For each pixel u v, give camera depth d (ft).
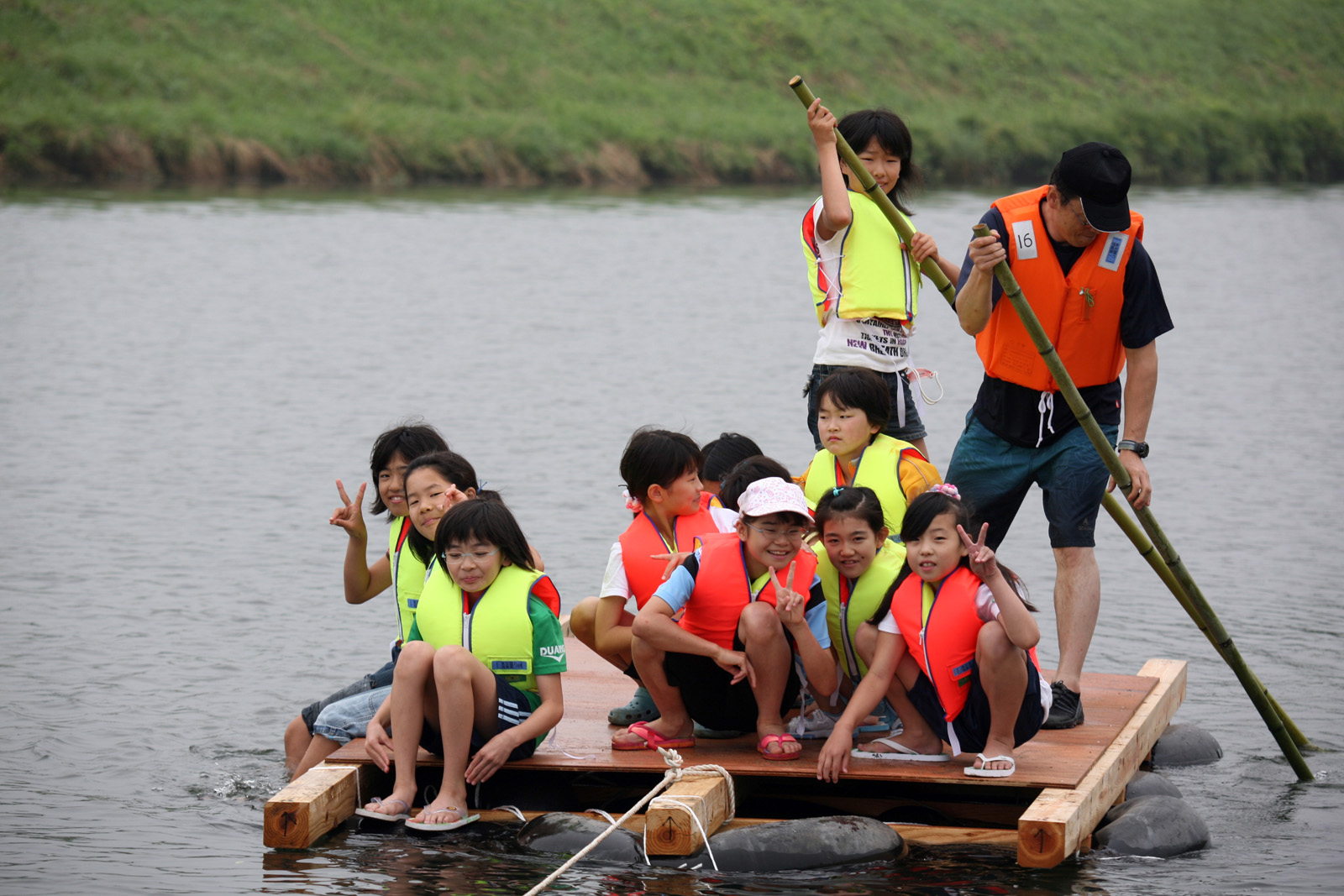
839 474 52.26
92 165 313.94
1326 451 112.16
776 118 403.95
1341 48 518.37
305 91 358.84
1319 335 173.17
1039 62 460.14
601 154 371.76
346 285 198.59
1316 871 43.57
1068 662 51.96
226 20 370.94
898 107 419.74
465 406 123.34
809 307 188.24
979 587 45.62
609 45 419.54
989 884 41.86
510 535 48.03
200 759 52.90
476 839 45.19
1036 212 52.54
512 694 47.34
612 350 153.79
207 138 326.44
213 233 243.40
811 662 46.44
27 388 128.67
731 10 447.01
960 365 150.71
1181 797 50.55
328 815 45.60
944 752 47.32
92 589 73.97
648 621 46.50
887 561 47.42
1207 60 488.85
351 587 57.36
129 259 212.84
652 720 50.80
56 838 45.14
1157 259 248.11
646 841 43.32
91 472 99.30
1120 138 424.46
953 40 460.14
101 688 60.03
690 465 49.75
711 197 341.41
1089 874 42.83
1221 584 78.02
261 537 84.79
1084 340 52.90
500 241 250.37
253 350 150.00
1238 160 433.89
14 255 211.20
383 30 392.06
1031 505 97.55
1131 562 82.58
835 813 48.37
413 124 354.13
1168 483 101.81
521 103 385.09
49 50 334.65
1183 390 139.33
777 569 47.24
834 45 440.86
